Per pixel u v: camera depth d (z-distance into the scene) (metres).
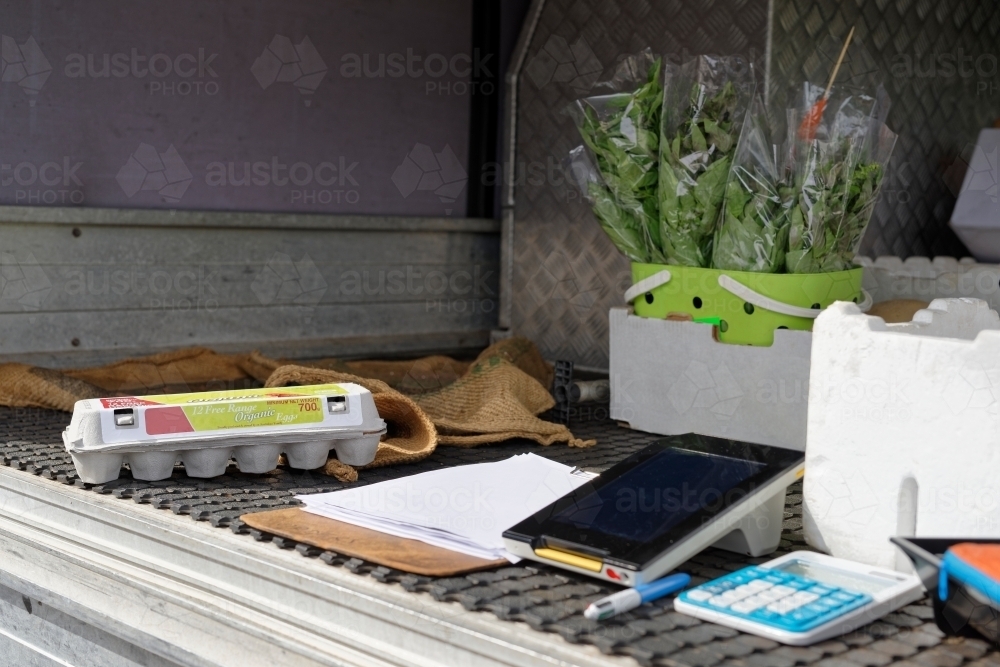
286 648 0.84
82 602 1.06
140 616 0.99
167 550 0.96
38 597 1.13
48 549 1.09
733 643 0.69
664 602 0.77
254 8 2.07
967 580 0.69
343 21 2.19
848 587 0.81
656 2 1.96
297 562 0.85
